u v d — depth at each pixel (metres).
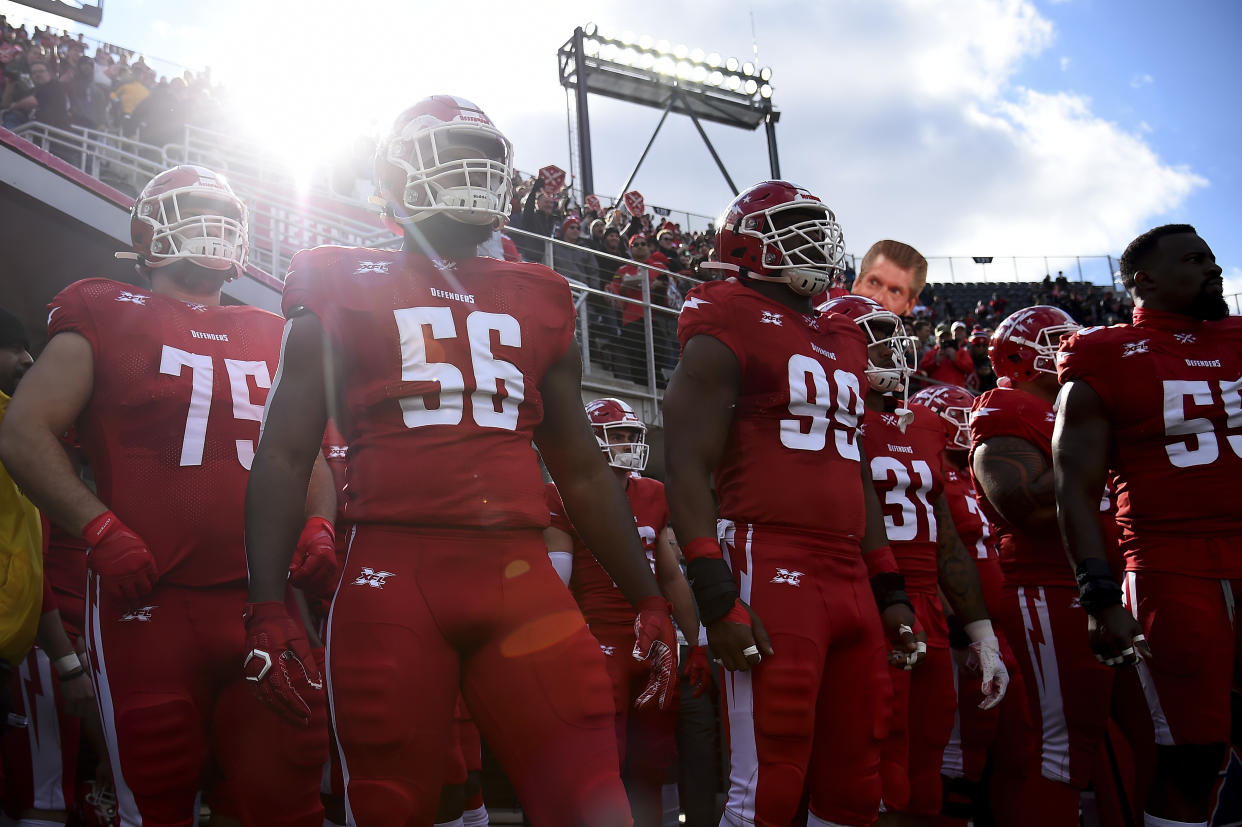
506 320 2.05
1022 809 3.63
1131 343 3.07
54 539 3.52
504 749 1.90
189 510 2.37
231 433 2.47
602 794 1.82
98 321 2.42
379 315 1.98
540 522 1.99
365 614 1.85
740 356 2.70
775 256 2.80
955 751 4.08
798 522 2.65
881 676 2.71
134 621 2.28
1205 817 2.89
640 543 2.18
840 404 2.77
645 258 9.59
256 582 1.83
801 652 2.54
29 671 3.25
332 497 2.65
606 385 8.09
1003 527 3.72
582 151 18.95
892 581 2.94
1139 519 3.02
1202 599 2.88
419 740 1.82
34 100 9.30
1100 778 3.98
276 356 2.67
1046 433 3.66
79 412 2.40
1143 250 3.17
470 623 1.88
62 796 3.27
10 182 5.00
